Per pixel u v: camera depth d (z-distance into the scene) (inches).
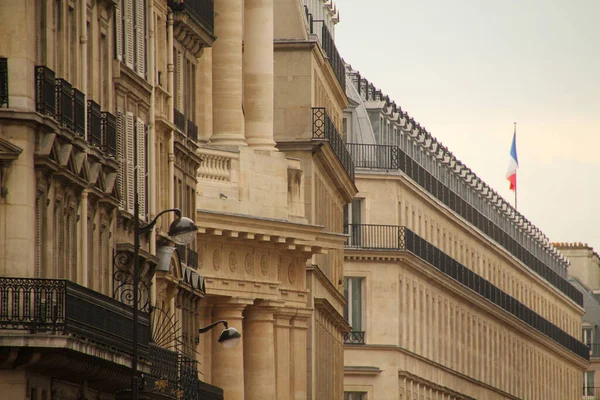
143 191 5265.8
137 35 5251.0
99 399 4773.6
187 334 6013.8
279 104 7628.0
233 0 6707.7
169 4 5669.3
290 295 6993.1
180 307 5885.8
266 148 6870.1
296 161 6924.2
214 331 6589.6
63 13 4451.3
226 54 6697.8
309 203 7603.4
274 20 7632.9
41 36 4325.8
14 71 4190.5
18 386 4195.4
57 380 4426.7
